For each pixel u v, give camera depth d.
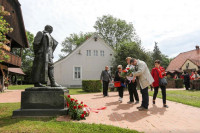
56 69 22.77
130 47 21.56
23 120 4.11
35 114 4.59
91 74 23.75
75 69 23.44
